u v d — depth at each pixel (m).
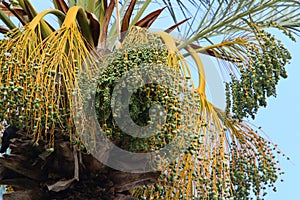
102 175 2.80
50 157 2.79
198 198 2.67
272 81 2.92
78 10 2.98
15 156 2.79
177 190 2.71
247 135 2.98
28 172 2.79
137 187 2.79
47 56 2.65
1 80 2.59
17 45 2.66
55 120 2.58
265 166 2.93
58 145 2.77
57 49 2.68
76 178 2.70
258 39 2.99
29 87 2.56
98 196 2.79
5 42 2.72
